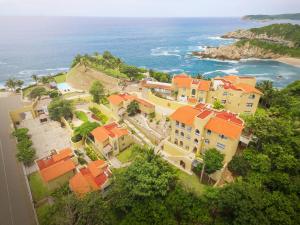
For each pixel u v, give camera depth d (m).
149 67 194.88
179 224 36.09
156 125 68.19
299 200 36.59
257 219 31.84
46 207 46.84
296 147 46.47
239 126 47.97
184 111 55.44
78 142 65.50
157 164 43.09
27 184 52.75
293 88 83.00
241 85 68.38
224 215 36.81
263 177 41.94
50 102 90.38
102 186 45.91
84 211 34.72
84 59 133.75
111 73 119.38
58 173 50.09
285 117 62.62
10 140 69.62
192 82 75.19
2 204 47.97
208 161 46.09
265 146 47.50
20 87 123.31
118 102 73.25
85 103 92.56
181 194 37.81
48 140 71.44
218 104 67.94
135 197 38.84
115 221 38.06
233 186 37.53
